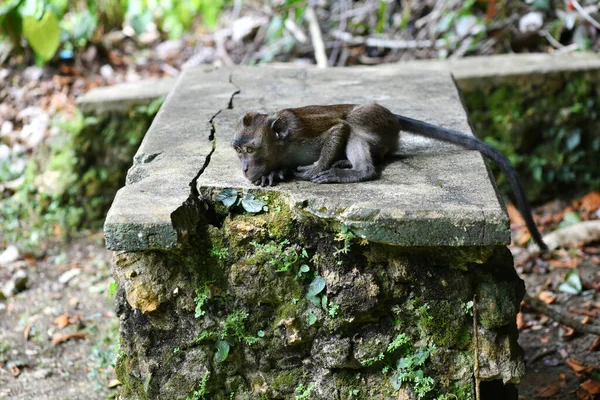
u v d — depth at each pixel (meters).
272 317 4.11
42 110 9.16
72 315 6.60
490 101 8.04
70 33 10.05
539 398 5.37
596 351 5.84
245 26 10.35
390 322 4.06
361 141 4.30
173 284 4.04
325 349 4.07
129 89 8.28
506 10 9.66
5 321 6.54
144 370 4.14
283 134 4.15
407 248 3.91
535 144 8.11
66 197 8.12
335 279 3.99
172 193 4.03
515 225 7.70
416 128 4.77
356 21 10.29
